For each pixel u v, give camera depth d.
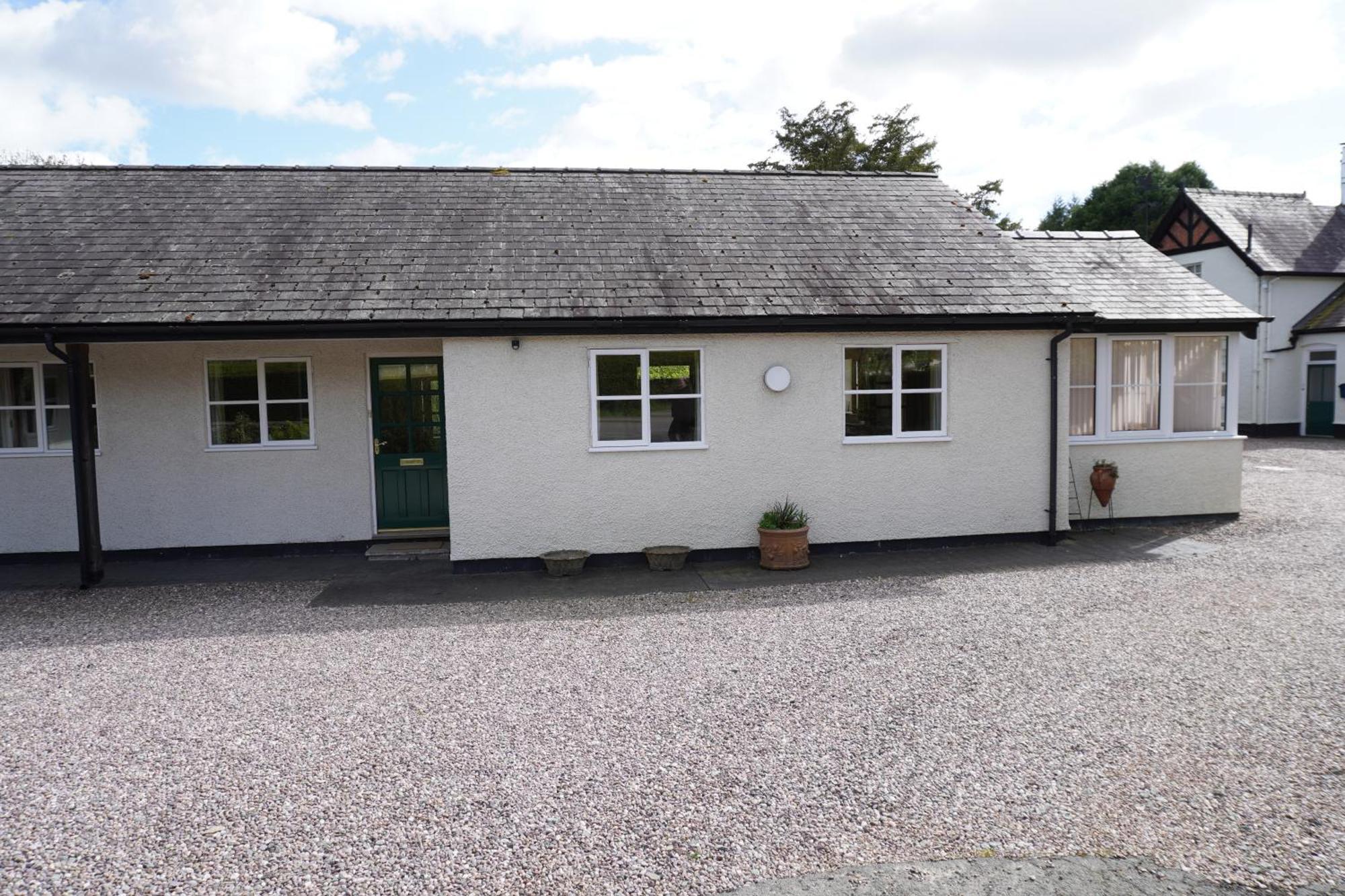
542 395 10.04
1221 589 8.69
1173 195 45.59
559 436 10.10
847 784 4.62
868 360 10.76
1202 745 5.03
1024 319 10.54
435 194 12.41
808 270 10.99
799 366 10.49
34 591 9.55
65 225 10.99
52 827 4.29
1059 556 10.45
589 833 4.16
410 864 3.91
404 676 6.53
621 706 5.81
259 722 5.64
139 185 12.28
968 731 5.29
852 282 10.78
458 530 10.06
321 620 8.23
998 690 5.98
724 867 3.86
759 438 10.48
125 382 10.99
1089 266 13.74
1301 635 7.13
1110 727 5.32
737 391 10.39
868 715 5.57
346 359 11.39
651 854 3.96
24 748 5.26
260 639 7.59
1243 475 17.27
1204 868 3.78
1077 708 5.62
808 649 6.99
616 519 10.28
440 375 11.71
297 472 11.37
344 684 6.36
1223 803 4.34
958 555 10.60
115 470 11.03
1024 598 8.53
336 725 5.55
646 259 10.93
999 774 4.71
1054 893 3.61
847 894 3.64
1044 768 4.77
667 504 10.35
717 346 10.31
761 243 11.59
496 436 10.02
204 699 6.09
